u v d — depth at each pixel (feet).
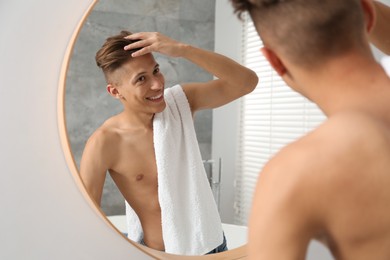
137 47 3.64
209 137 4.01
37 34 3.29
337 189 1.65
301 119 4.42
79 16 3.39
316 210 1.66
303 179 1.66
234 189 4.06
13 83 3.25
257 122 4.18
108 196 3.56
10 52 3.23
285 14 1.80
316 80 1.86
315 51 1.80
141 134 3.70
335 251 1.80
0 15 3.21
